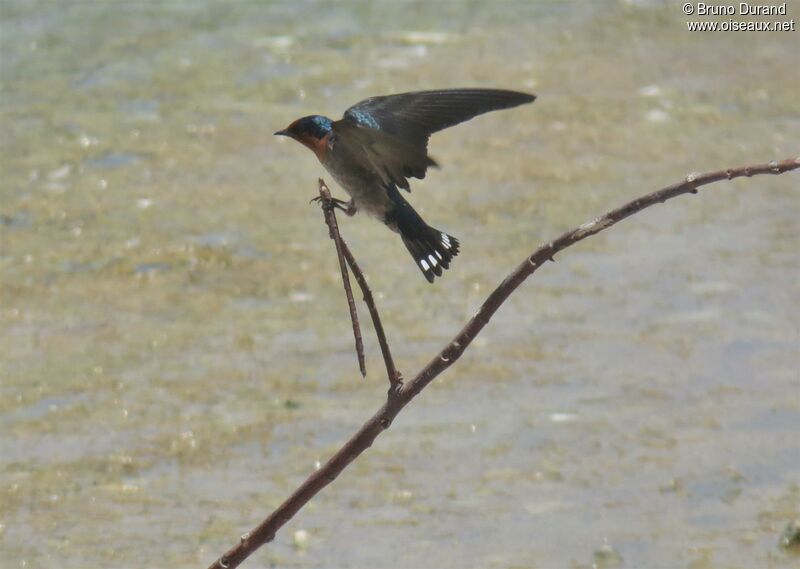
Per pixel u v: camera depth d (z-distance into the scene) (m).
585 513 9.84
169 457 10.70
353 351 12.52
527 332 12.85
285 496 10.12
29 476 10.38
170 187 16.30
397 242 15.02
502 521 9.73
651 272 14.12
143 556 9.31
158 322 13.11
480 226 15.17
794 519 9.65
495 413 11.34
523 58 20.78
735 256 14.42
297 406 11.50
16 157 17.02
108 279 14.00
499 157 17.22
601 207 15.66
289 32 21.81
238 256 14.52
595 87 19.62
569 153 17.31
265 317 13.22
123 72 19.97
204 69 20.16
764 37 22.02
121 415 11.35
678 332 12.77
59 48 20.86
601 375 11.97
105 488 10.25
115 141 17.59
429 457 10.67
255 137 17.77
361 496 10.12
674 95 19.33
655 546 9.38
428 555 9.30
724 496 10.02
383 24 22.30
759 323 12.88
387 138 6.40
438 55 20.80
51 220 15.33
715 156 17.14
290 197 16.08
